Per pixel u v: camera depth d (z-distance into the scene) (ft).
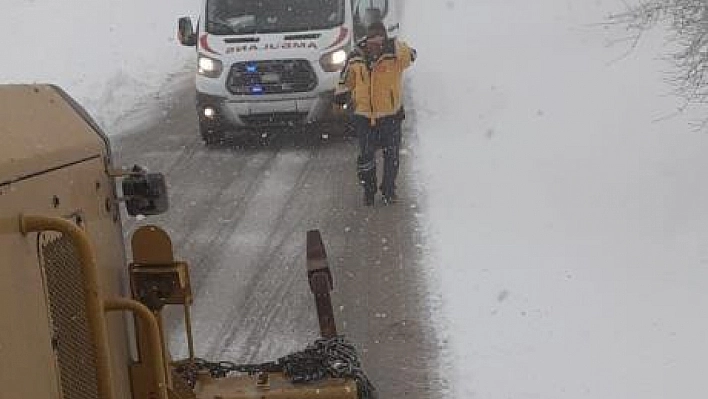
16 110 15.02
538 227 44.75
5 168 13.01
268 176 55.26
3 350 12.16
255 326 35.99
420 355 32.89
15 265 12.93
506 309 36.19
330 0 62.18
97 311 13.48
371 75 48.03
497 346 33.35
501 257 41.32
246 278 40.63
